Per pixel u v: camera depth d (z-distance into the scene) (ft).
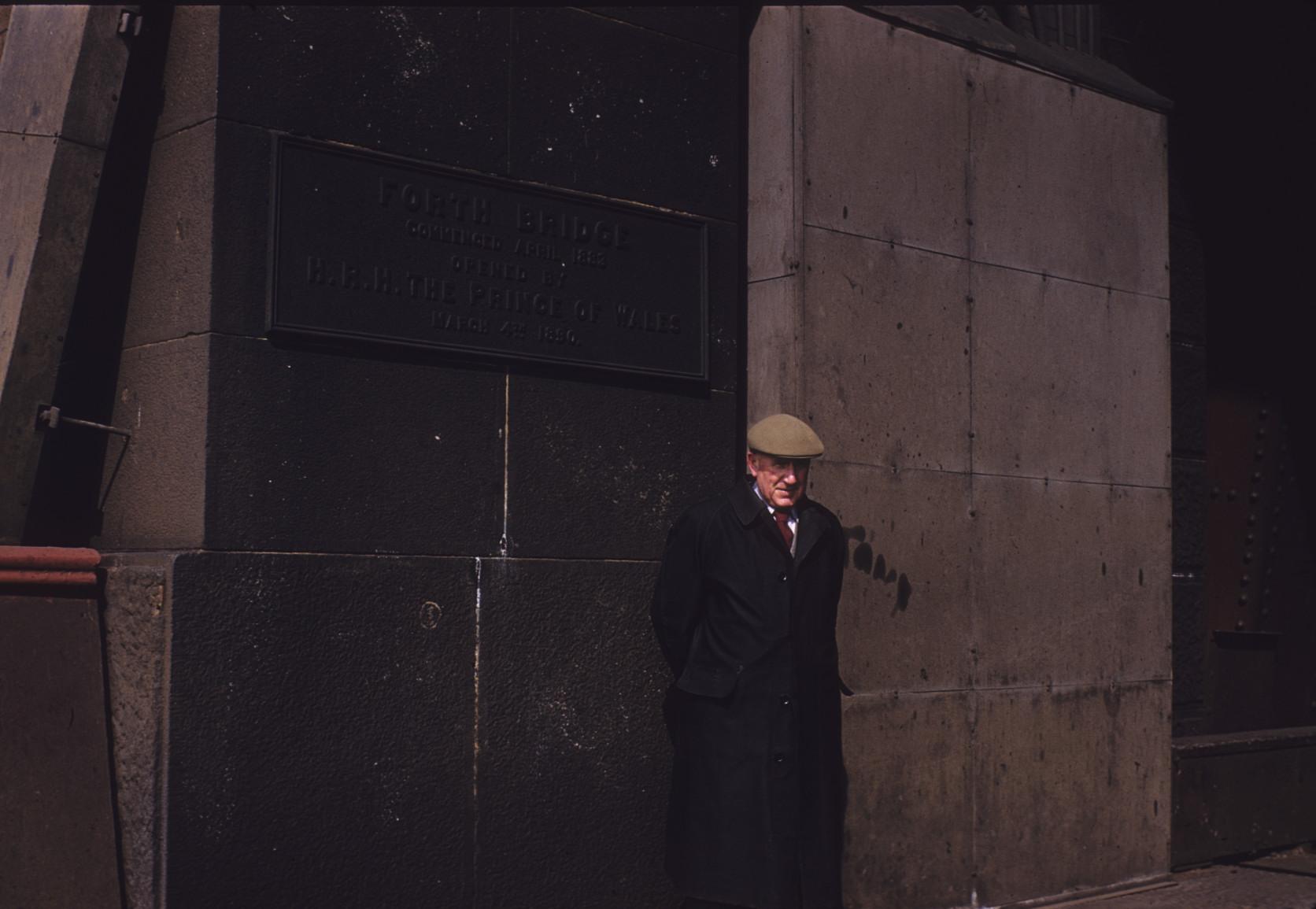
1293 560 26.18
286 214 13.04
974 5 21.29
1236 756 22.44
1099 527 20.45
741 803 14.07
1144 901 19.48
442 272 14.06
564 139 15.24
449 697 13.88
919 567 17.93
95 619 12.43
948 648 18.20
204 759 12.25
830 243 17.24
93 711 12.26
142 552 12.70
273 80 13.11
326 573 13.10
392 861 13.37
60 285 12.89
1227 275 25.53
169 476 12.82
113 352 13.61
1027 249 19.79
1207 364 25.09
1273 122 26.08
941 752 17.98
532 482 14.70
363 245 13.52
